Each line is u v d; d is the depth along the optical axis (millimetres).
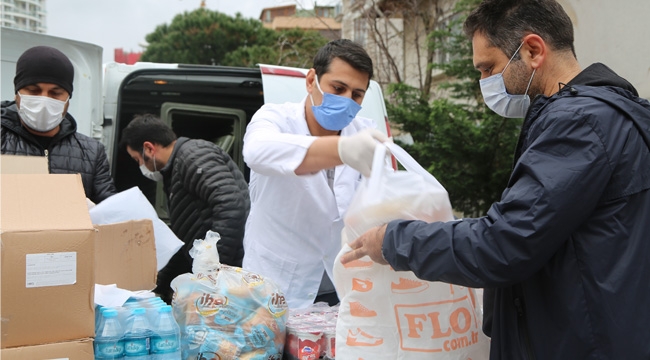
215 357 1885
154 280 2117
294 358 2002
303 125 2393
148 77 4441
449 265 1551
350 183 2363
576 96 1589
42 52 2846
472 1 8344
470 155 7965
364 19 13320
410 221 1653
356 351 1793
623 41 6562
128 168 4402
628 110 1557
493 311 1759
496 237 1504
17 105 2939
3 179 1699
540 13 1741
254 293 1981
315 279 2393
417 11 11773
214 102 4586
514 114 1915
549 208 1458
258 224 2398
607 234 1505
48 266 1586
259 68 4316
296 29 16234
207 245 2057
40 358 1569
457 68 8445
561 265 1539
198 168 3221
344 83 2268
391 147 1786
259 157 1997
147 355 1765
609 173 1489
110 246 2039
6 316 1539
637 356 1474
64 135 3096
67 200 1708
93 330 1643
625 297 1484
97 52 4238
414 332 1750
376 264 1779
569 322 1522
